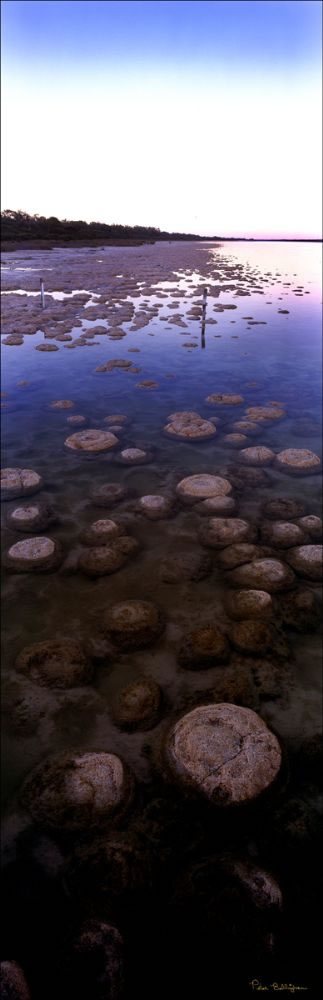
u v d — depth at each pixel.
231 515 4.36
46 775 2.13
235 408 7.15
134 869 1.83
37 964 1.62
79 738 2.35
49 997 1.54
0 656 2.82
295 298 17.36
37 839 1.95
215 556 3.74
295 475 5.12
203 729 2.21
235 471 5.18
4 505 4.51
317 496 4.72
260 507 4.52
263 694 2.58
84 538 3.93
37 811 2.03
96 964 1.57
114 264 27.52
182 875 1.81
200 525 4.18
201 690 2.60
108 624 2.95
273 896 1.71
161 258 34.06
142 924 1.70
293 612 3.09
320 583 3.40
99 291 17.05
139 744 2.32
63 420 6.66
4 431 6.27
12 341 10.38
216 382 8.34
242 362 9.52
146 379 8.44
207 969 1.58
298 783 2.17
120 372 8.79
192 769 2.09
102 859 1.85
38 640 2.94
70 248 41.75
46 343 10.38
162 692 2.57
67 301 14.86
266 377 8.63
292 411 7.05
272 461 5.40
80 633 2.98
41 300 14.36
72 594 3.33
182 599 3.28
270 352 10.27
